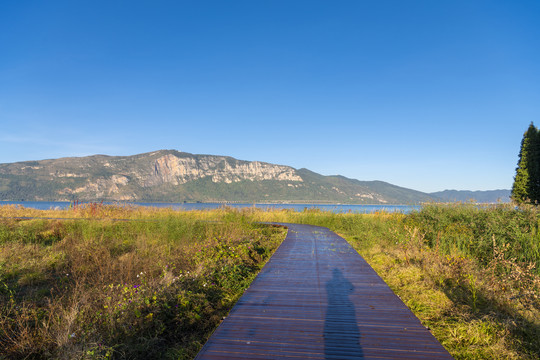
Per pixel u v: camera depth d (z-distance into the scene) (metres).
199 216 22.77
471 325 4.88
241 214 20.44
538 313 5.27
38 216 20.72
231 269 8.03
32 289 6.77
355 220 18.77
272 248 12.38
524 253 7.86
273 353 3.60
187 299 5.76
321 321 4.52
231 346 3.77
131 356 4.05
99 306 5.21
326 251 10.55
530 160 27.02
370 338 3.99
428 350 3.69
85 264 8.85
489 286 6.16
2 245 10.64
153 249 10.98
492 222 9.38
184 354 4.17
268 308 5.05
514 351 4.17
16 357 3.94
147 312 5.02
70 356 3.74
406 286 7.11
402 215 15.41
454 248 9.01
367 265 8.32
